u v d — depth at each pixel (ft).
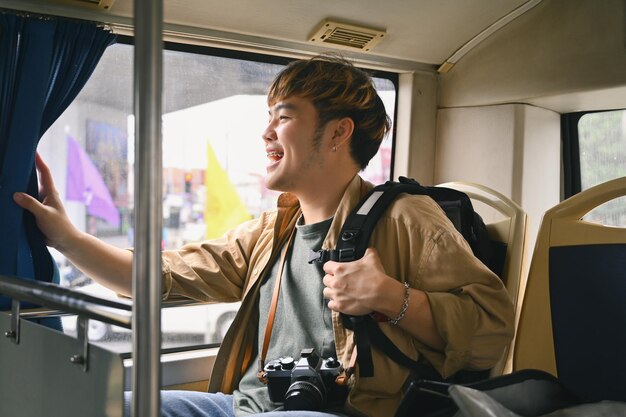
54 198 6.33
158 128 3.01
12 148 6.08
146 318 3.04
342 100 5.94
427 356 5.51
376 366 5.42
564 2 7.93
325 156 5.97
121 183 7.32
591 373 5.72
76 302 3.80
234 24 7.41
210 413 5.69
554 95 8.09
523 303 6.12
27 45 6.19
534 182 8.84
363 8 7.64
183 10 7.06
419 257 5.54
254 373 6.25
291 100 5.92
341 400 5.52
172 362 7.45
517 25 8.41
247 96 8.03
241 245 6.88
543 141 8.95
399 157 9.45
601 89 7.66
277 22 7.54
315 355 5.48
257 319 6.60
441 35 8.51
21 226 6.15
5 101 6.09
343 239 5.64
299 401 5.14
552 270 6.03
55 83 6.49
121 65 7.20
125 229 7.39
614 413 4.56
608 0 7.52
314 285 5.90
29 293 4.25
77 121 7.00
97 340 7.18
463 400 3.97
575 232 5.98
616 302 5.65
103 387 3.61
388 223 5.73
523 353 5.99
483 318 5.33
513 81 8.49
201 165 7.80
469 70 9.02
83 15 6.53
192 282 6.55
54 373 4.10
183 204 7.70
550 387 5.02
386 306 5.19
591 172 9.18
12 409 4.67
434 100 9.46
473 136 9.06
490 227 6.91
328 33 7.89
